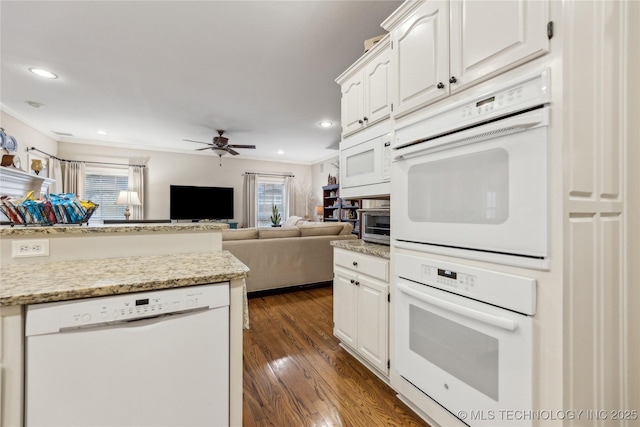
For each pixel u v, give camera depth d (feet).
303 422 4.80
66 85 10.61
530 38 3.24
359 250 6.39
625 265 3.73
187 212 21.27
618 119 3.66
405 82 4.97
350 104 7.09
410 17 4.88
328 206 23.76
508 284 3.43
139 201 18.98
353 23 7.15
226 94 11.52
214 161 23.16
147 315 3.18
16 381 2.76
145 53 8.46
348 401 5.32
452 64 4.13
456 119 3.97
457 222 4.05
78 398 2.95
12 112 13.33
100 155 19.38
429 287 4.52
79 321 2.93
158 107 12.90
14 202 4.75
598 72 3.43
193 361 3.42
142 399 3.19
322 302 10.86
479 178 3.75
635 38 3.90
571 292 3.10
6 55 8.56
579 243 3.18
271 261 11.78
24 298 2.75
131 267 3.96
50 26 7.20
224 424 3.58
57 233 4.37
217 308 3.55
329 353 7.04
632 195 3.84
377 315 5.83
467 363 3.96
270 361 6.66
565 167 3.03
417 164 4.72
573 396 3.12
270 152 22.84
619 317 3.66
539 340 3.20
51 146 17.38
